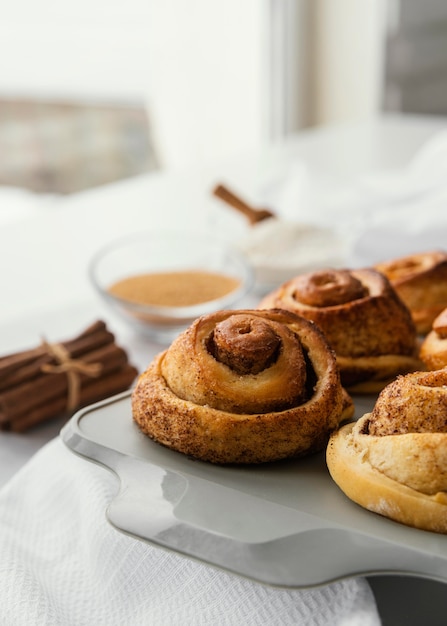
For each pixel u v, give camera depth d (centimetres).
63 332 71
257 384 45
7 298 77
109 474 48
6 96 182
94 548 45
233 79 168
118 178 191
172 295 71
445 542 40
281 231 80
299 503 42
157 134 177
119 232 91
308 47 168
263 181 103
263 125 172
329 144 121
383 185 94
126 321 69
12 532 47
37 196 189
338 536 40
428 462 41
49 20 172
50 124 185
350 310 52
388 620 41
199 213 95
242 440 44
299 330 47
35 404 57
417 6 150
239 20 164
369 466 42
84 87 178
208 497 42
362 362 51
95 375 59
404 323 53
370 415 45
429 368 51
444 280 60
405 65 155
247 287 71
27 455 55
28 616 42
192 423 44
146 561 44
